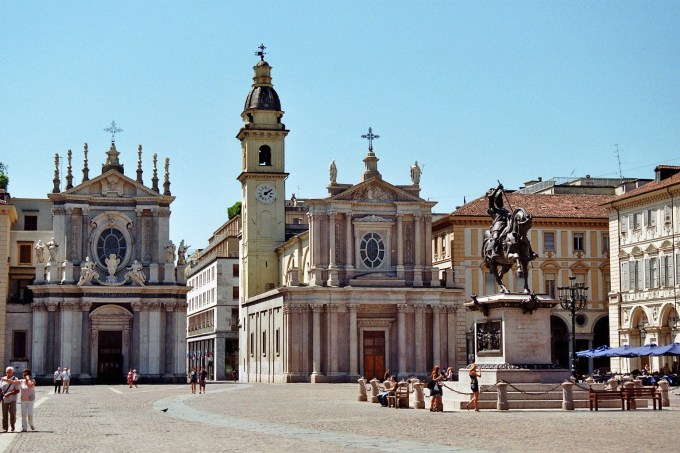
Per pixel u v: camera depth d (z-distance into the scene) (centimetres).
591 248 10969
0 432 3894
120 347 10612
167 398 7031
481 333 5122
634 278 9406
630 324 9425
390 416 4600
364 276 10669
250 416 4797
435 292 10725
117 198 10844
